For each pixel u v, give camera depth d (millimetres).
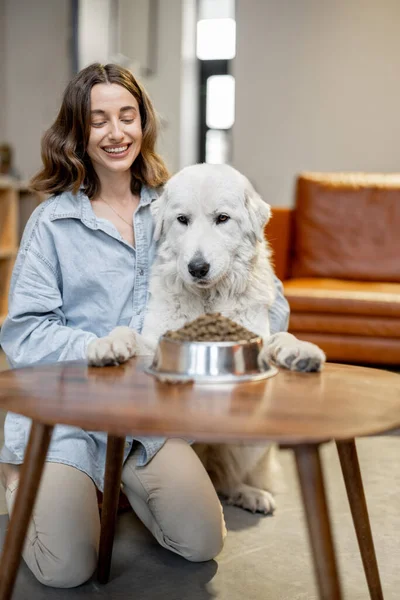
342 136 5746
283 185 5953
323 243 4449
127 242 1905
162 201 1940
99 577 1662
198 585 1644
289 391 1185
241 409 1061
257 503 2088
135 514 2119
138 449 1790
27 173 6070
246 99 5934
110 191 1979
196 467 1749
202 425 973
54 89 5926
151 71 6562
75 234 1840
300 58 5750
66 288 1835
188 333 1312
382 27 5527
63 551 1593
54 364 1414
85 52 5809
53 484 1648
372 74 5605
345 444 1379
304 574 1696
